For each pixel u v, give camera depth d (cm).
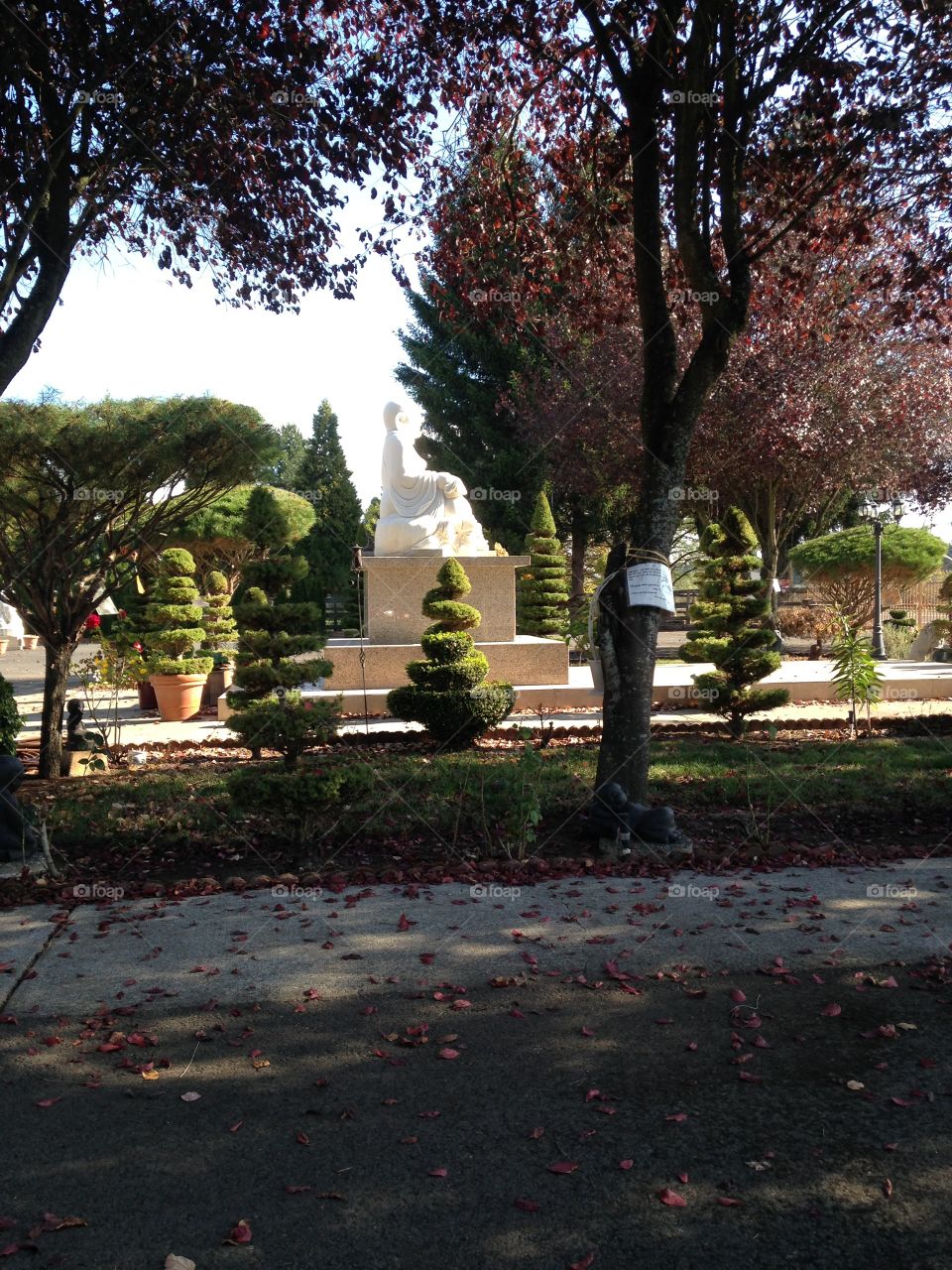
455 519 1461
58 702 956
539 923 501
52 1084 343
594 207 873
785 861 611
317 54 736
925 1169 287
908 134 729
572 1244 257
